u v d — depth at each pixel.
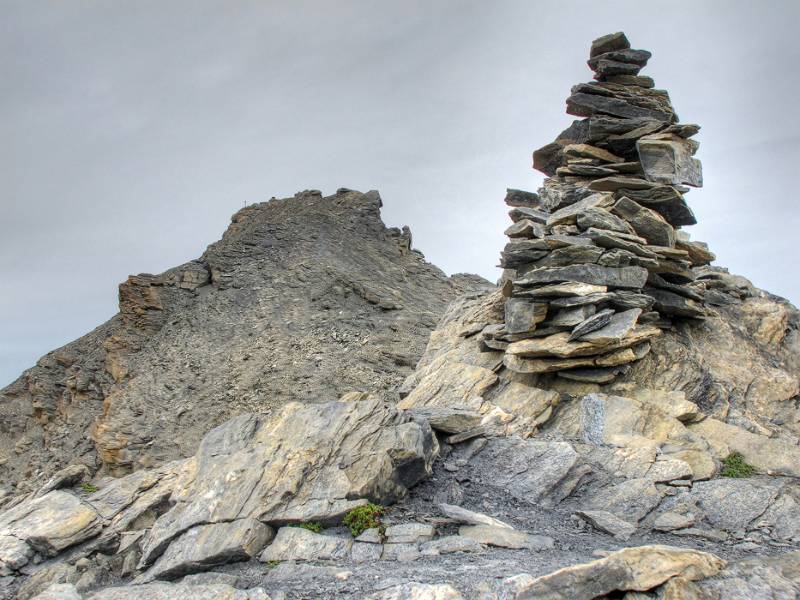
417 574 11.30
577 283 19.34
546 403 19.11
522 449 17.02
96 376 66.12
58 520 15.92
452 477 16.42
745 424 18.66
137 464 49.81
